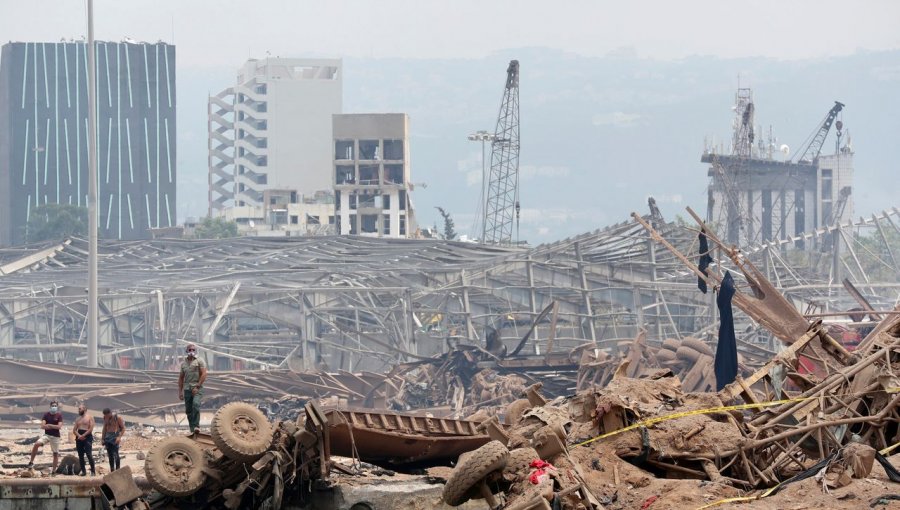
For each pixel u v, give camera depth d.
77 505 49.12
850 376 39.94
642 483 36.88
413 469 52.00
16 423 120.94
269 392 138.00
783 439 39.16
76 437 59.44
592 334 197.00
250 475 45.56
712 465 37.91
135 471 58.84
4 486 49.41
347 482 47.19
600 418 39.97
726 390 43.47
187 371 51.84
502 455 32.75
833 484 33.28
